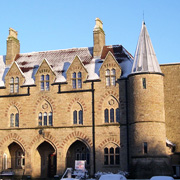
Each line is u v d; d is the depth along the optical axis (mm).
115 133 54375
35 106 58562
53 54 63812
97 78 56656
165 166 50000
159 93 52406
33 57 64500
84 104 56375
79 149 58750
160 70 53844
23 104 59156
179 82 55531
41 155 60281
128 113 54250
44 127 57562
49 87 58438
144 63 53156
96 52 60562
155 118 51188
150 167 49531
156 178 30688
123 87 55062
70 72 57812
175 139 54500
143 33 55594
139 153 50625
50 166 60156
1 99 60312
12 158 61094
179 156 53781
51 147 60219
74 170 54688
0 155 59000
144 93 51750
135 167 50406
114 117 55000
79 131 55969
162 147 50812
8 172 57875
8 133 59125
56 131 57031
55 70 60281
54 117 57469
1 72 63438
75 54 62406
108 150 54500
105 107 55656
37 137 57719
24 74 61312
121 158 53531
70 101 57125
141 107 51531
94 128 55344
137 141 51125
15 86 60094
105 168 54062
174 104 55219
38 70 59281
